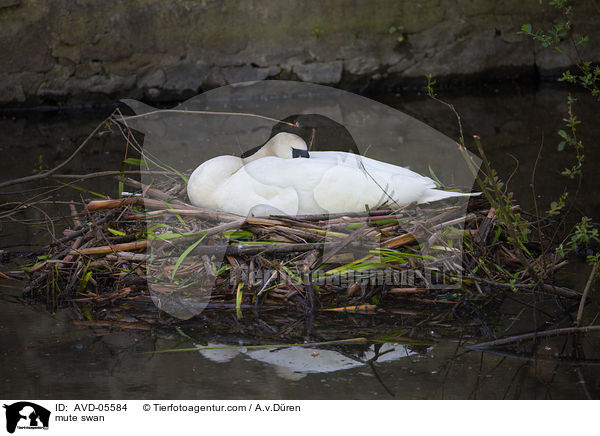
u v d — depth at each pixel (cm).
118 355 308
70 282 382
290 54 1077
